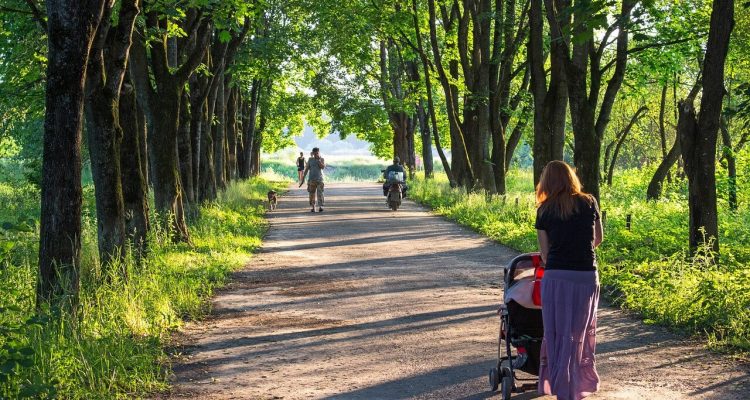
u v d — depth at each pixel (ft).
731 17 57.31
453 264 71.15
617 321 44.98
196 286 55.83
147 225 66.28
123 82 64.13
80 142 38.06
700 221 58.70
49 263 37.93
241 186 168.35
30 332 32.96
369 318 47.09
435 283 60.23
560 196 27.50
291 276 65.00
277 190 208.64
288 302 52.95
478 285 59.06
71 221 38.04
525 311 28.63
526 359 28.76
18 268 44.34
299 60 152.87
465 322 45.21
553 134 93.66
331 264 72.18
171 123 78.28
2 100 89.04
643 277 54.54
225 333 43.19
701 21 101.24
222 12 77.61
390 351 38.40
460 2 160.66
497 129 141.08
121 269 50.67
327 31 169.58
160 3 69.46
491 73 143.54
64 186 37.86
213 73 106.63
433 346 39.24
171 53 96.17
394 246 86.28
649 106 211.41
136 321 40.88
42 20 56.95
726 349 37.37
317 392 31.55
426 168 216.74
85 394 29.30
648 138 267.39
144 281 49.06
